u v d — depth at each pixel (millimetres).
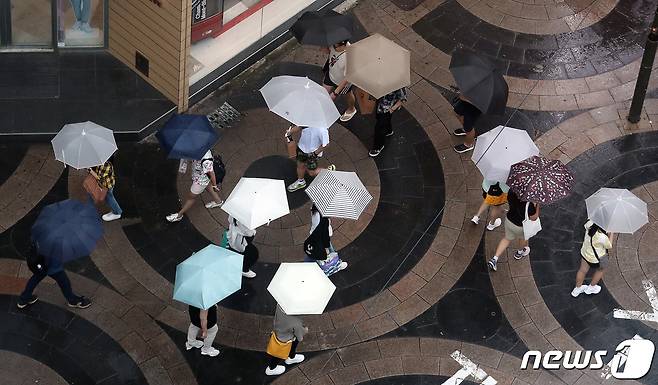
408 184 21812
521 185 18672
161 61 21609
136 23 21469
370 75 20531
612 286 20359
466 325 19734
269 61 23750
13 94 21828
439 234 21031
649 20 25125
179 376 18609
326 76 22031
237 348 19047
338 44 21359
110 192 19812
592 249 19125
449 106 23219
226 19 23156
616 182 22062
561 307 20078
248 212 18031
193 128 19156
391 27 24641
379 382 18859
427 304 19969
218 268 17109
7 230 20219
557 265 20672
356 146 22344
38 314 19094
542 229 21172
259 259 20312
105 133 19094
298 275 17391
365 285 20109
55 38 22391
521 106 23312
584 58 24328
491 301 20094
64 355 18672
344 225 20938
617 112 23312
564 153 22516
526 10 25125
